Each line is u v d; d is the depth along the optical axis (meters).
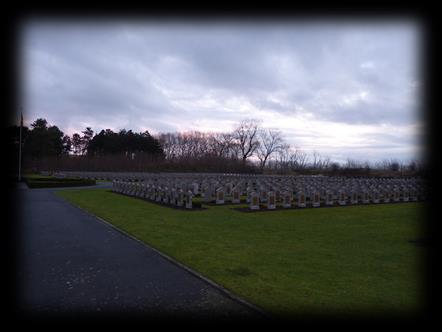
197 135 81.19
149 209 14.24
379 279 5.41
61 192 23.19
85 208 14.42
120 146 68.19
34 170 58.00
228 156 69.94
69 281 5.27
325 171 55.38
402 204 17.95
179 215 12.59
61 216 12.13
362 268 6.03
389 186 21.00
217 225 10.48
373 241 8.33
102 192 23.34
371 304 4.41
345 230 9.83
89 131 82.69
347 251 7.30
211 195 18.12
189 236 8.76
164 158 68.75
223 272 5.73
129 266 6.11
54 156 63.06
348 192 18.97
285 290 4.88
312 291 4.86
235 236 8.80
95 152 69.31
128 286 5.05
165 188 16.91
